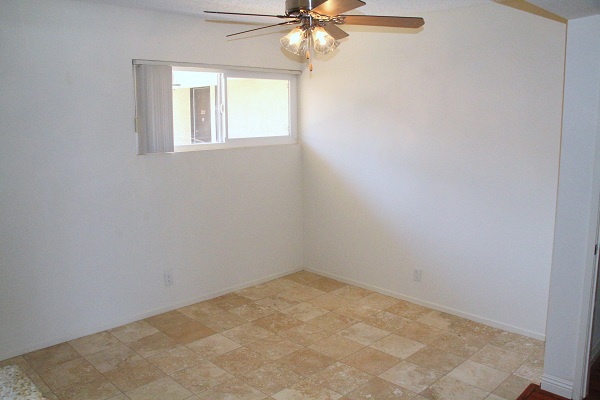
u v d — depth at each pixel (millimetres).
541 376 3137
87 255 3740
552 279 2879
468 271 3984
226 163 4516
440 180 4055
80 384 3078
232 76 4551
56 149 3508
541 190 3516
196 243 4387
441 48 3906
